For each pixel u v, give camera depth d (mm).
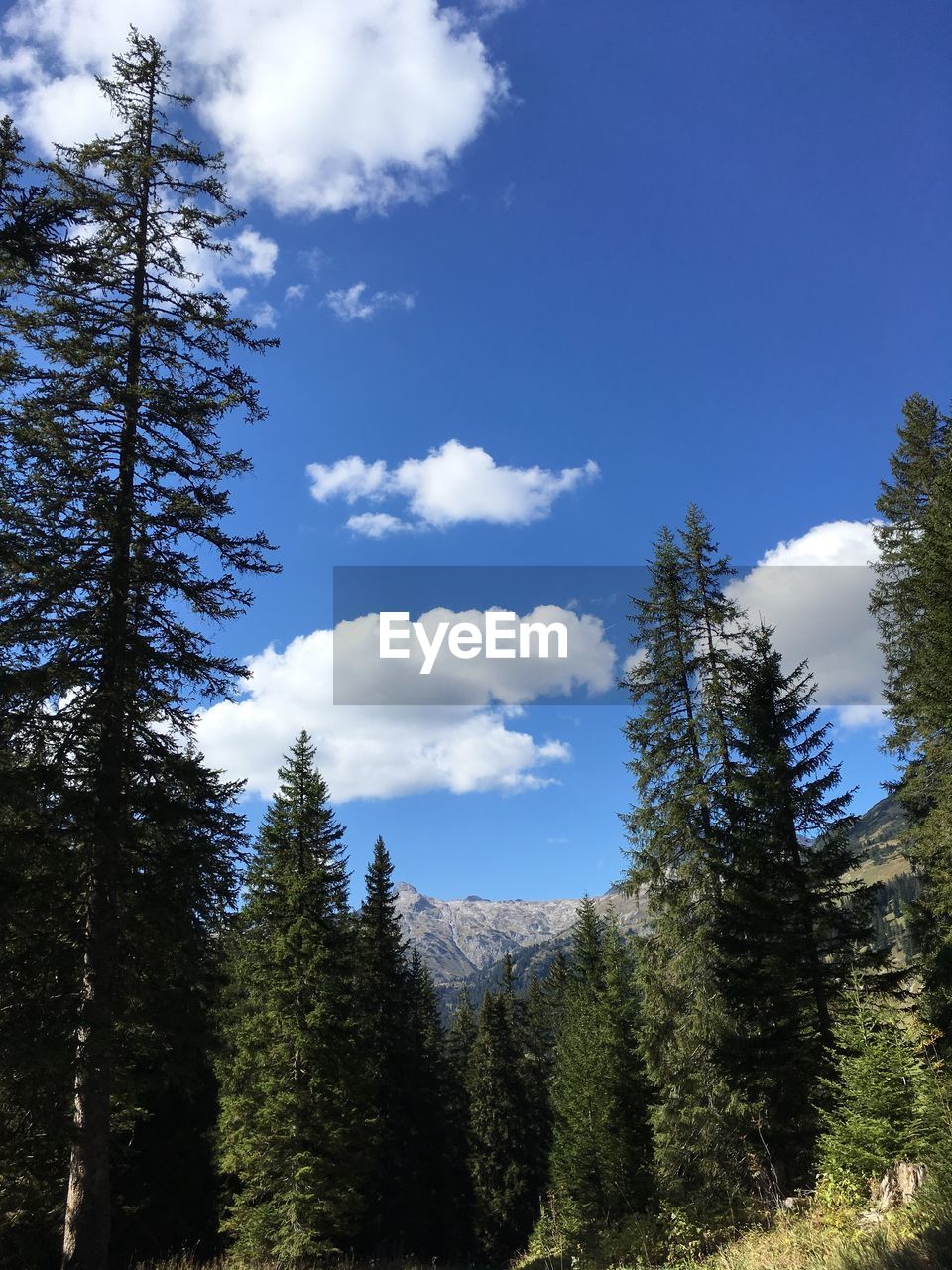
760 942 19031
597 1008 37344
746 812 20125
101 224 15781
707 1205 17406
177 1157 29219
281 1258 22641
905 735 22734
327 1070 25781
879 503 26406
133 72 16359
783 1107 17797
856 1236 8805
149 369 15680
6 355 13992
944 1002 18578
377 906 39219
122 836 13281
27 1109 12227
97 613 14250
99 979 13211
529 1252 36875
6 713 13109
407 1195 36438
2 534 13188
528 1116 53594
